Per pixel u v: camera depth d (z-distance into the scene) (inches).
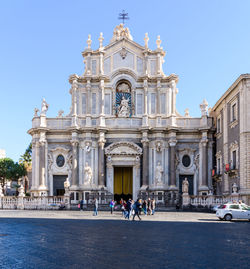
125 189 2090.3
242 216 1197.7
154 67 2103.8
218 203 1630.2
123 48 2112.5
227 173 1729.8
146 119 2018.9
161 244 628.1
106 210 1760.6
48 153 2079.2
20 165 3255.4
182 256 515.5
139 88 2091.5
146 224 1024.9
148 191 1967.3
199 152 2063.2
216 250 567.2
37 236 731.4
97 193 1920.5
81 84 2092.8
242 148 1528.1
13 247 591.8
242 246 608.7
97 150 2043.6
